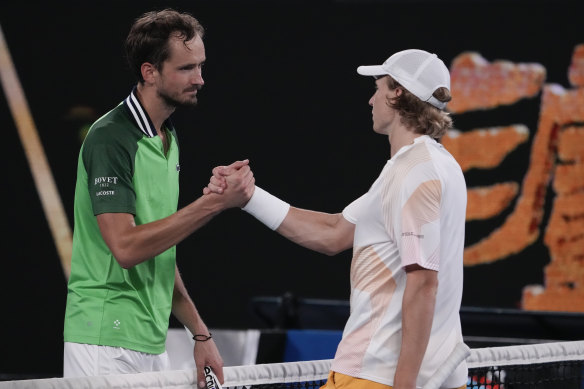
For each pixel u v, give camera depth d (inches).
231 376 382.0
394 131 359.6
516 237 984.9
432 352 341.1
